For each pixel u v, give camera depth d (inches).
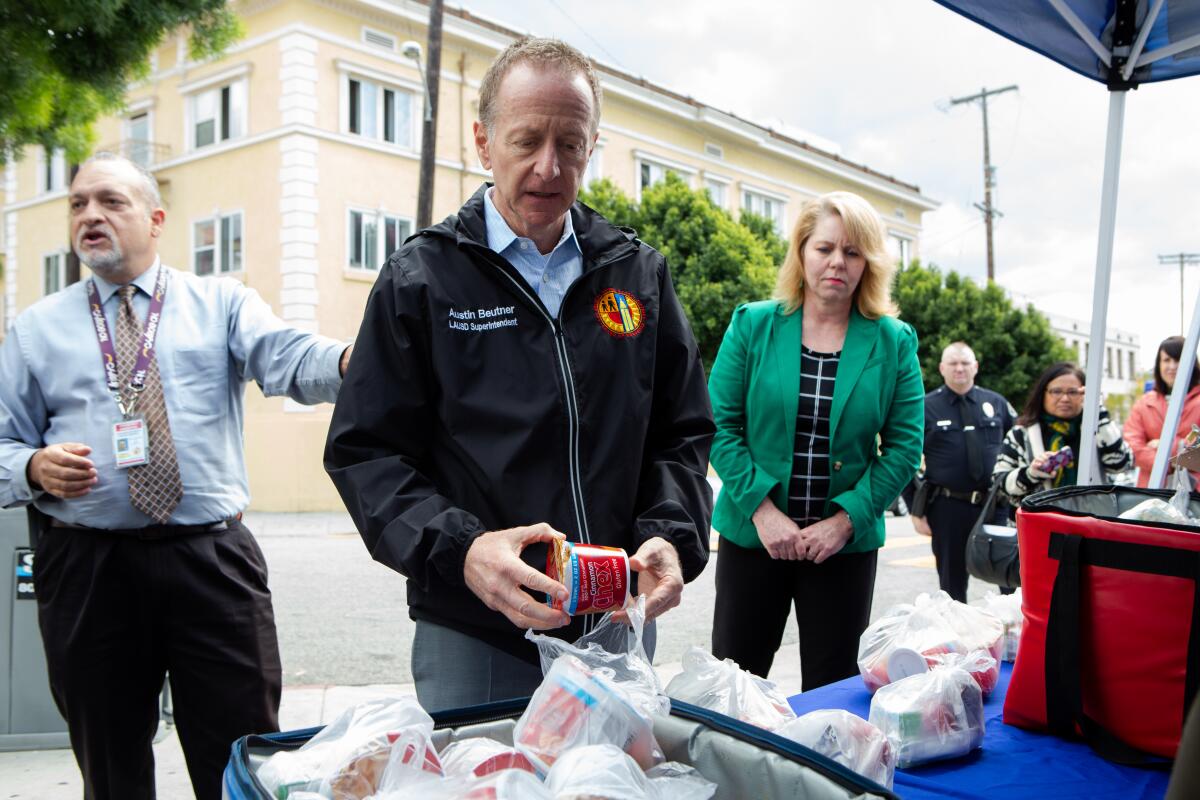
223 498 82.1
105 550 78.2
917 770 55.0
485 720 44.9
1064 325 2018.9
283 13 582.6
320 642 203.0
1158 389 198.2
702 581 290.7
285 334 83.9
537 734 41.0
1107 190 96.0
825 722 48.6
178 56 647.1
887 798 35.3
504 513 57.8
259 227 603.5
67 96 248.4
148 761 83.7
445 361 58.0
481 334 58.6
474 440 58.2
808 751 39.1
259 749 40.4
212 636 80.4
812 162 1020.5
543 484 58.3
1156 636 54.8
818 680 94.1
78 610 78.4
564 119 55.7
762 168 967.0
